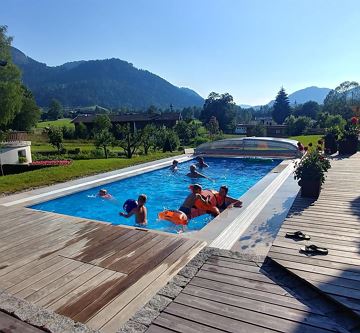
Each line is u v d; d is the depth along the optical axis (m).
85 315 2.93
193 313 2.90
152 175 12.50
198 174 12.40
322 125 50.56
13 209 6.65
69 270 3.80
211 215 7.35
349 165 10.43
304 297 3.10
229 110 79.94
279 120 91.31
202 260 3.94
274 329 2.65
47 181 9.99
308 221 5.14
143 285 3.42
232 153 17.31
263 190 7.73
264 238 4.66
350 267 3.53
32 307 2.98
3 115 19.48
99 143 27.14
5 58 19.58
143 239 4.71
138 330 2.70
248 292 3.21
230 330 2.65
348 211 5.60
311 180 6.53
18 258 4.18
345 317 2.80
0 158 20.38
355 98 70.62
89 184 9.68
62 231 5.18
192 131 43.53
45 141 44.59
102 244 4.58
